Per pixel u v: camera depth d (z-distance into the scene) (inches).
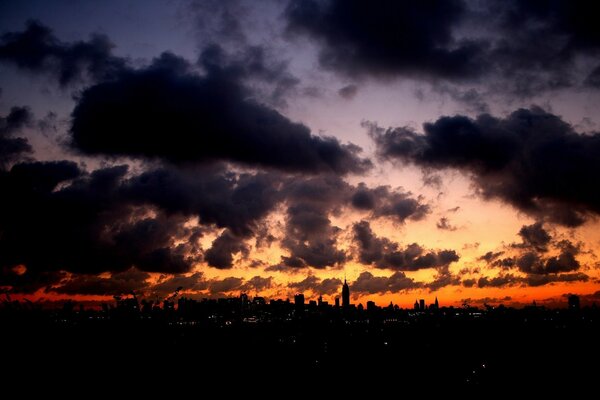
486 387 2048.5
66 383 1304.1
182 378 1590.8
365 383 2112.5
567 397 1846.7
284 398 1765.5
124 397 1339.8
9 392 1223.5
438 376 2223.2
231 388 1700.3
